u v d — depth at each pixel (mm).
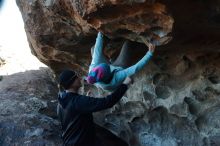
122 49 4125
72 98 3986
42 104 5473
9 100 5500
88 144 4090
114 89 3797
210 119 4371
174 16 3309
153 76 4652
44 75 6387
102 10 3387
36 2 4246
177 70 4441
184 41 3912
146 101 4824
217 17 3400
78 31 4180
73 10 3758
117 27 3562
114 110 5230
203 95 4359
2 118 5113
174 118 4688
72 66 5277
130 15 3354
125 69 3721
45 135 4871
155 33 3451
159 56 4414
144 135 5016
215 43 3922
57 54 4898
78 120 4055
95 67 3668
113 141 5281
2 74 6809
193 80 4391
